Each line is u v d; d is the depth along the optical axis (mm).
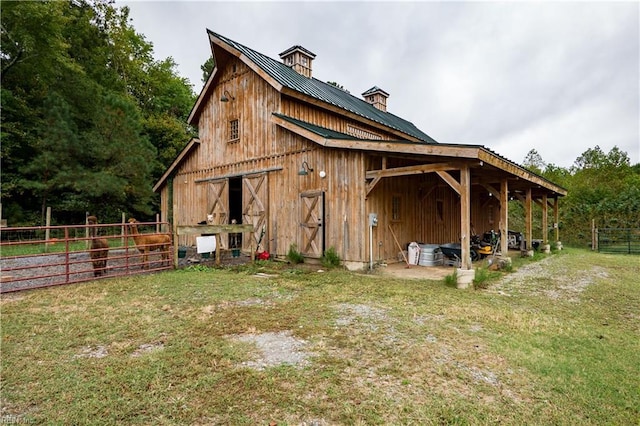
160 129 23219
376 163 8438
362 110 13352
